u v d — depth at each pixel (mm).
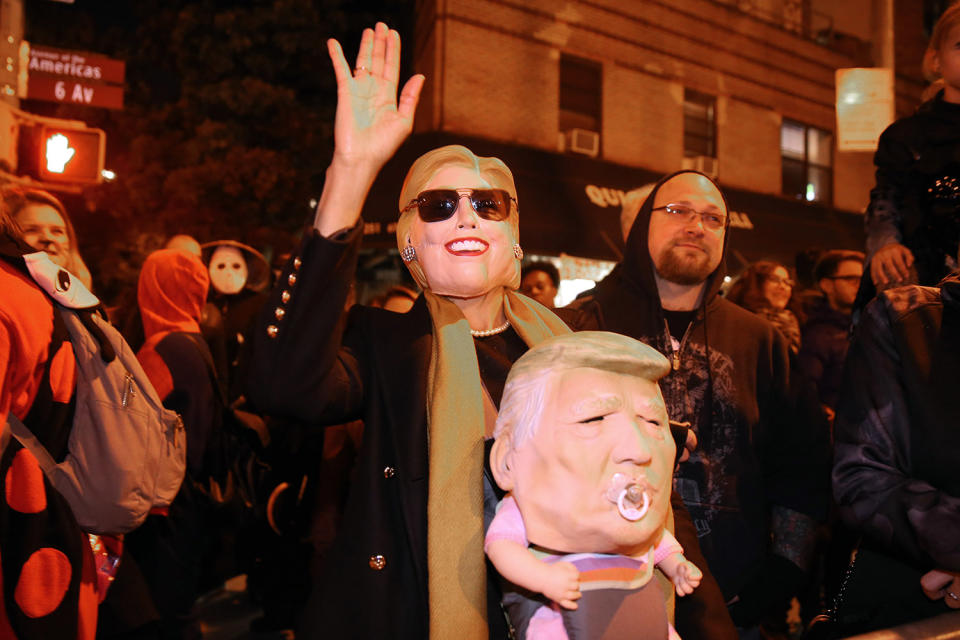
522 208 12320
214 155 13500
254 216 13477
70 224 3369
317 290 1536
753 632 2408
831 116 17766
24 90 6434
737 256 14922
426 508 1613
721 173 15812
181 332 3254
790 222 16344
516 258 1844
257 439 3707
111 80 7168
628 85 14430
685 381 2447
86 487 1914
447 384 1648
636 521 1390
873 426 1873
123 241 13219
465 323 1737
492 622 1637
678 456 1680
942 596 1780
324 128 13906
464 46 12445
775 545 2502
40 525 1766
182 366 3139
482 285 1747
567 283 12930
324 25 13906
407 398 1694
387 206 11711
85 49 16172
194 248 5004
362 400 1760
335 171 1552
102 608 2354
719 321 2553
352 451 3764
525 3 13031
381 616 1593
